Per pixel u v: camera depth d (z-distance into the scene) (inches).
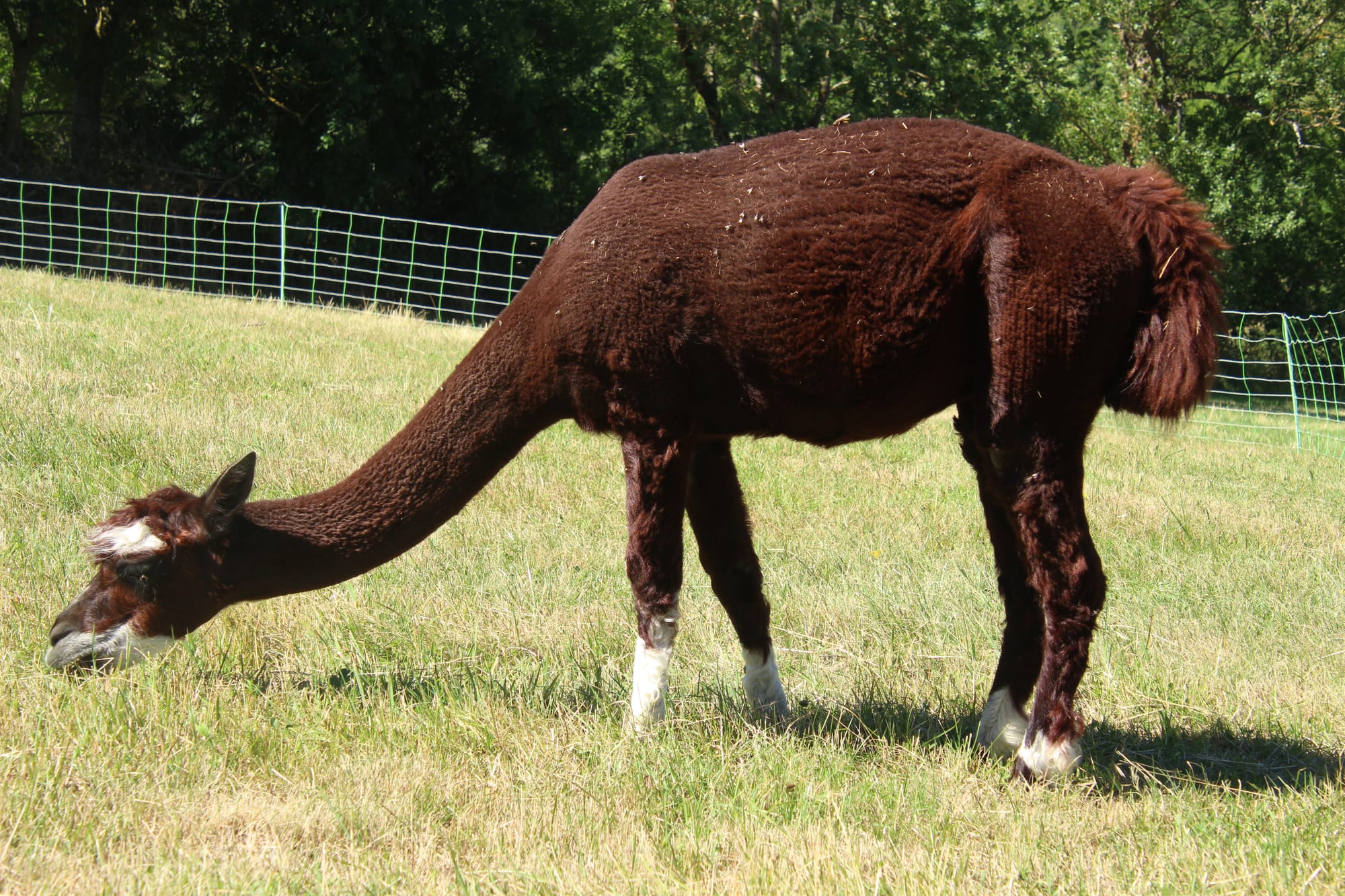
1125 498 392.8
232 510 177.6
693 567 285.1
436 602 234.5
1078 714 166.4
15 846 133.7
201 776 154.6
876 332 164.4
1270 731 196.9
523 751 169.3
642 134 1160.8
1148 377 163.5
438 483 184.7
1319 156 1138.0
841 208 164.1
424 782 156.2
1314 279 1229.1
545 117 1017.5
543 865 136.6
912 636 238.1
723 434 182.2
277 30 925.8
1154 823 157.9
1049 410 162.4
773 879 133.9
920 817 154.4
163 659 184.2
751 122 1135.0
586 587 255.6
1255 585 290.7
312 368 458.0
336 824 143.5
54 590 215.3
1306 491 448.5
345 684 191.8
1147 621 254.2
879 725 190.9
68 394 357.4
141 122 980.6
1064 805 161.6
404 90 906.1
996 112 1059.3
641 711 177.9
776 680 195.3
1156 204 162.7
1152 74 1145.4
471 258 1042.1
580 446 390.0
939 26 1046.4
